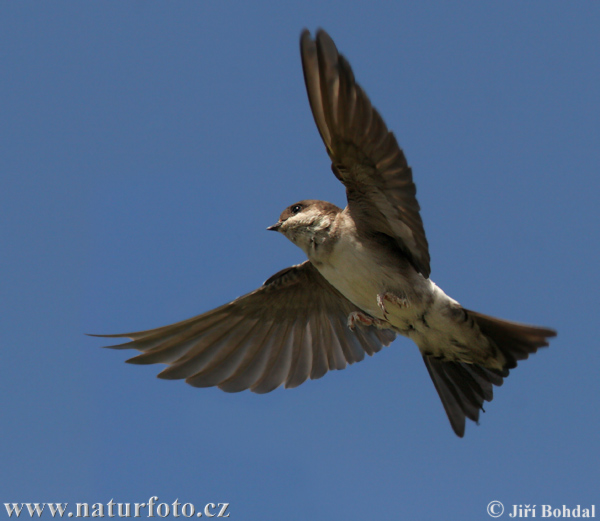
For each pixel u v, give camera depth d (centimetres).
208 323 1422
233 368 1463
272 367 1484
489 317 1190
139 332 1357
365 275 1217
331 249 1231
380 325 1295
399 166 1031
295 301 1461
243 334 1464
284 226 1273
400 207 1089
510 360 1236
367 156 1046
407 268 1202
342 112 1002
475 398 1283
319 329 1500
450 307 1205
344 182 1111
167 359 1423
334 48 967
